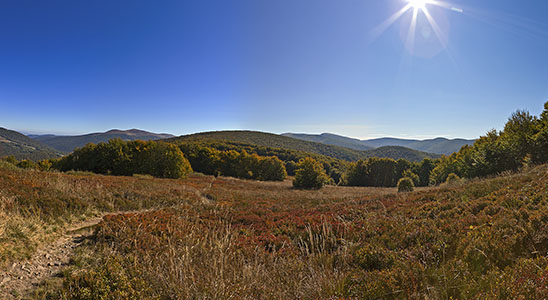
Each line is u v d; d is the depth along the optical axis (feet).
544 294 7.75
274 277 13.17
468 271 11.31
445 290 9.75
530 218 14.46
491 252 12.57
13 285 13.12
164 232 20.98
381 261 14.70
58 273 14.96
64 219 24.98
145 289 11.94
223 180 131.54
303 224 25.85
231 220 28.55
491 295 8.48
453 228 18.21
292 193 88.99
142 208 38.29
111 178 66.49
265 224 27.91
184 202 45.19
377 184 197.98
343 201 45.06
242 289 11.41
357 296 10.55
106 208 33.14
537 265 9.53
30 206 24.30
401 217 23.90
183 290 11.47
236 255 16.80
